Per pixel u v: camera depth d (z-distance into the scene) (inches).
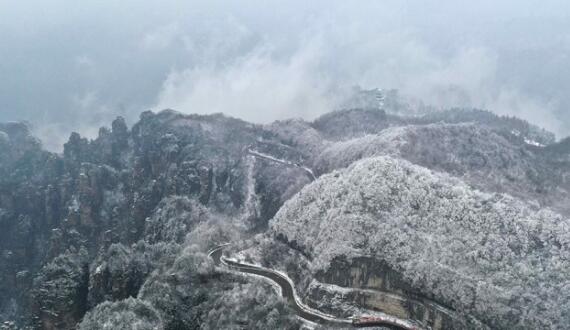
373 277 7495.1
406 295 7258.9
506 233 7519.7
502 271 6978.4
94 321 6550.2
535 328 6412.4
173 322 7071.9
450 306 6934.1
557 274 6899.6
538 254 7239.2
